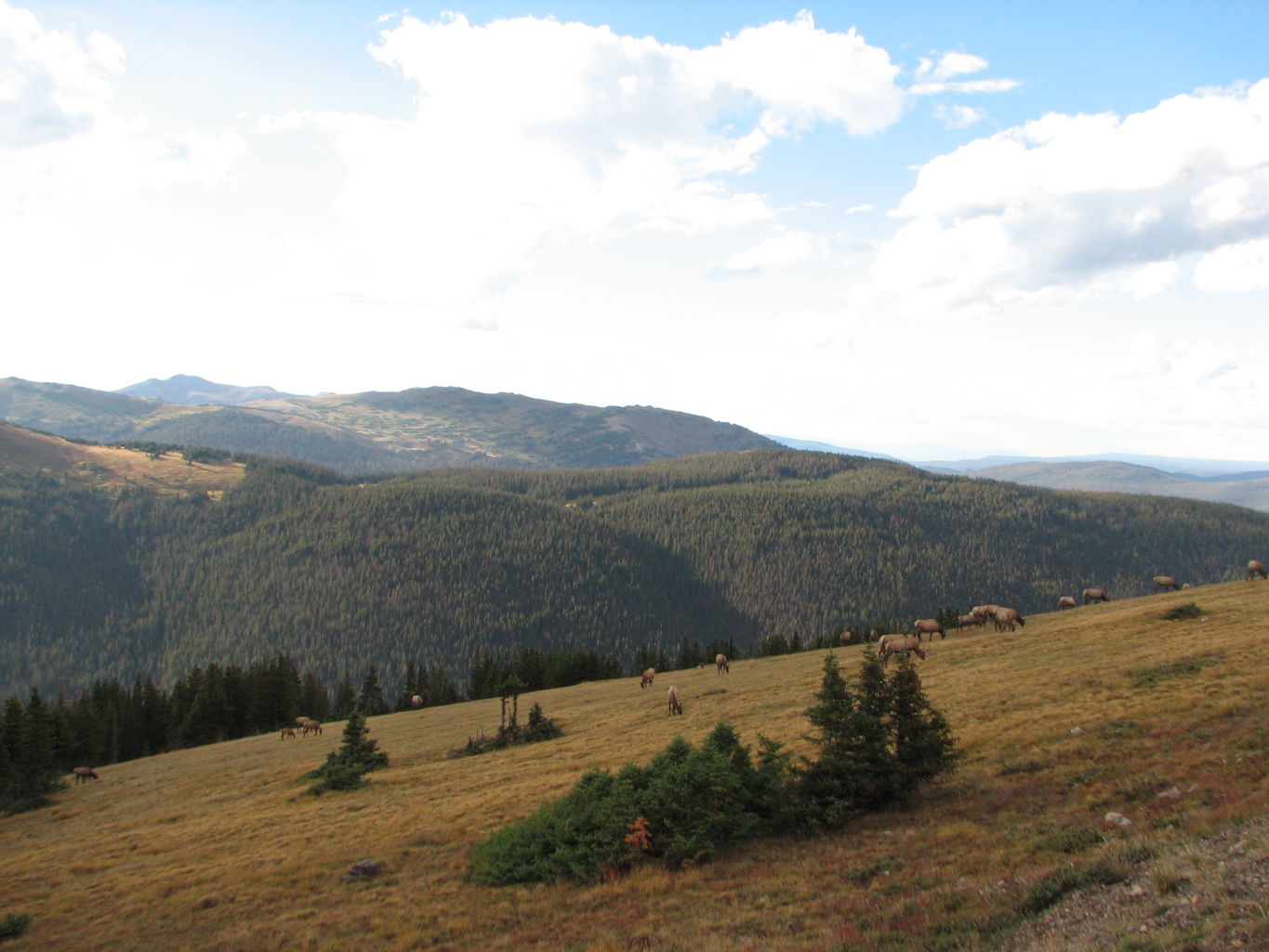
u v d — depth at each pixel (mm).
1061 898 13219
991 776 23188
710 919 16984
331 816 34625
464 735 58875
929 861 17500
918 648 49031
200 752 78938
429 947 18359
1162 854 13359
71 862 32094
